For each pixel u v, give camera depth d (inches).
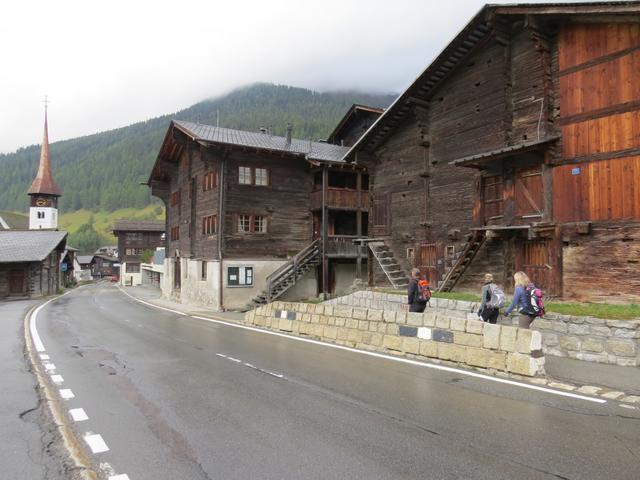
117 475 183.0
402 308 658.2
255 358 419.2
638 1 454.0
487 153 569.0
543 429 229.9
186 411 263.3
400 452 203.6
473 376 339.3
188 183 1312.7
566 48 545.3
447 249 719.1
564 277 530.6
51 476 182.7
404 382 324.5
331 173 1213.7
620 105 492.1
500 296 407.5
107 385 323.0
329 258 1133.1
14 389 311.6
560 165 539.5
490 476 180.2
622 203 486.0
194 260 1224.8
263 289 1107.3
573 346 391.5
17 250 1728.6
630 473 182.2
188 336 575.8
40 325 717.3
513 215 590.2
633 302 473.4
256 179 1123.9
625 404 270.4
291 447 210.1
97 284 3331.7
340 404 274.5
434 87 744.3
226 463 193.6
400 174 815.7
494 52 648.4
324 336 524.4
